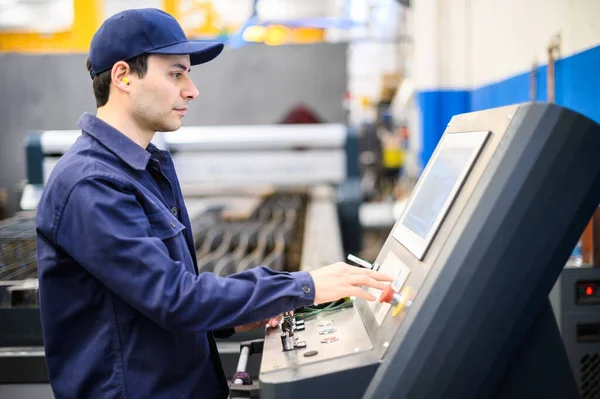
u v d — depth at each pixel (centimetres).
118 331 126
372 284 121
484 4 426
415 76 561
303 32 664
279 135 404
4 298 210
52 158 374
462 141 128
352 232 457
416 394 108
